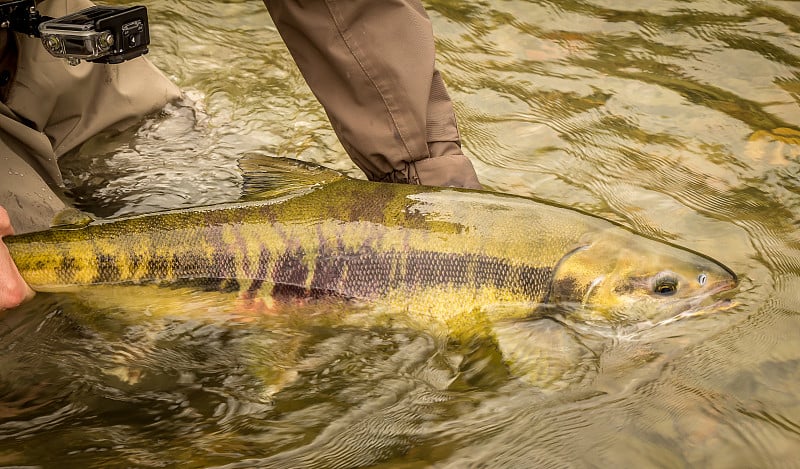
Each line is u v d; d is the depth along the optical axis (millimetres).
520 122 1703
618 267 1354
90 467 1183
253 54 1868
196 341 1350
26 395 1281
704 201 1540
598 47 1908
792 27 1968
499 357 1319
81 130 1624
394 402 1268
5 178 1474
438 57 1858
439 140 1461
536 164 1609
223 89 1772
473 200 1374
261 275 1354
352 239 1350
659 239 1389
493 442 1210
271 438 1223
